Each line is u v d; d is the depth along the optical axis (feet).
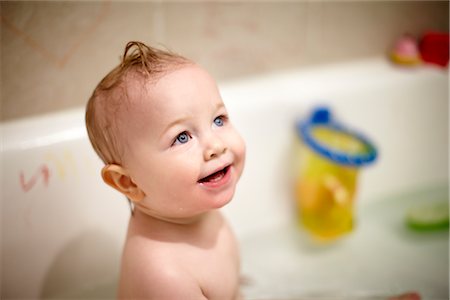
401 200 3.93
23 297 2.80
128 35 3.06
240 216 3.41
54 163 2.82
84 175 2.90
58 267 2.88
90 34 2.96
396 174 3.93
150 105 1.78
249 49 3.46
